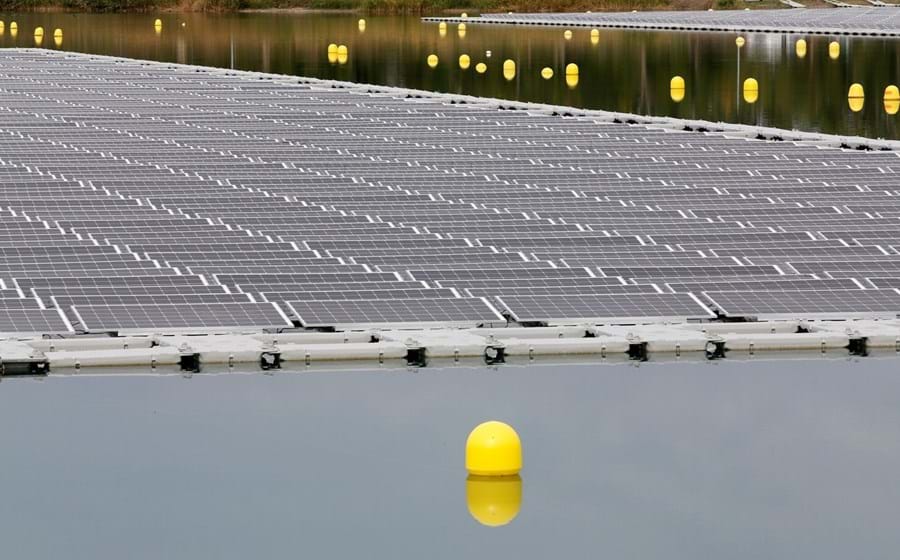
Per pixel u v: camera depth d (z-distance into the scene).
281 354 25.47
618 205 36.06
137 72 74.25
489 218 34.34
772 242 32.12
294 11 134.38
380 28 113.69
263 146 46.44
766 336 26.34
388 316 26.91
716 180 39.78
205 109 57.28
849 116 61.19
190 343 25.61
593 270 29.52
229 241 31.70
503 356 25.86
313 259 30.12
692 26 106.50
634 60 85.81
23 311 26.47
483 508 19.48
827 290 28.45
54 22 122.12
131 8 134.62
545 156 44.28
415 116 54.97
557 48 94.44
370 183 39.12
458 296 27.84
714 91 71.19
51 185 38.53
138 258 30.06
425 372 25.39
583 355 26.05
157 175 40.38
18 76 71.25
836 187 38.50
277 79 70.69
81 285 27.91
